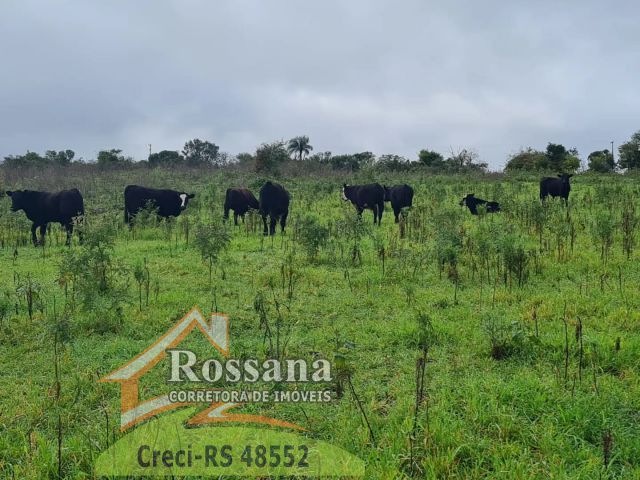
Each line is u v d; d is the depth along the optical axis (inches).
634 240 401.1
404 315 255.0
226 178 1207.6
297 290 304.5
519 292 284.0
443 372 193.3
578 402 162.1
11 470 137.1
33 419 164.9
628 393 171.3
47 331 222.5
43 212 517.3
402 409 163.8
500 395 169.8
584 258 349.1
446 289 299.7
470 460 141.6
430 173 1349.7
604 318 238.1
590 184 1000.2
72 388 186.2
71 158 1974.7
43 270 376.8
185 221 540.1
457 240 346.6
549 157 1689.2
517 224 493.7
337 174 1334.9
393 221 622.8
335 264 370.0
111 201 820.0
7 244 517.0
